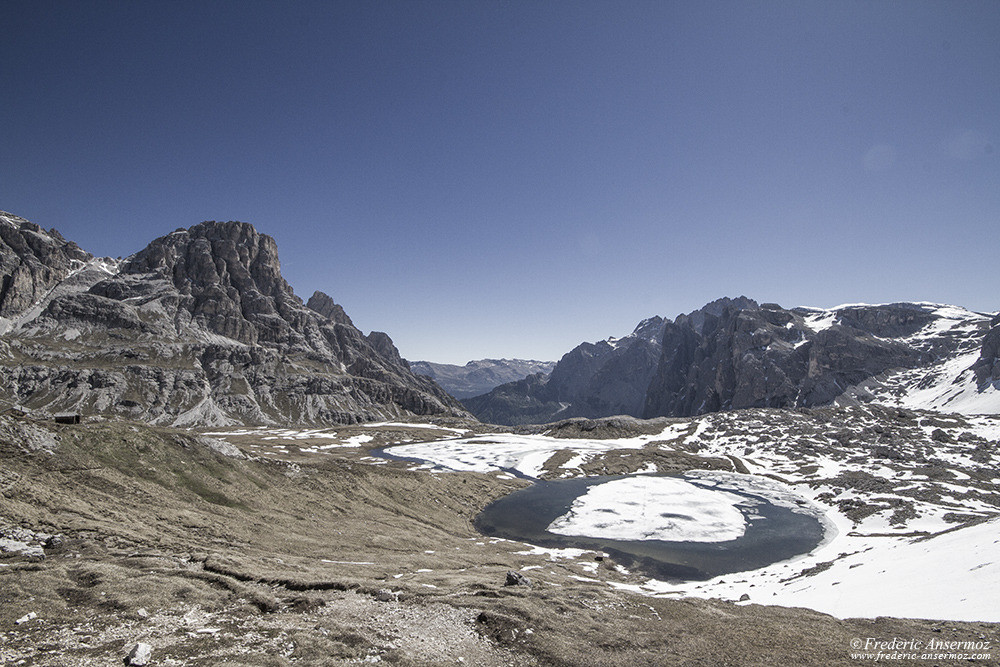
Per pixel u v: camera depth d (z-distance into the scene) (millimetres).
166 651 20109
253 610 25703
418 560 49125
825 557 67875
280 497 63531
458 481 111000
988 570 34031
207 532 43125
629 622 30234
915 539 59375
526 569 52406
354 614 26891
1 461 41375
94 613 22672
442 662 22578
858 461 133125
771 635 28078
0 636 19375
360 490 78312
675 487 117312
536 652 24516
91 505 40125
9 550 28359
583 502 104562
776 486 121875
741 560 69750
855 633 28047
